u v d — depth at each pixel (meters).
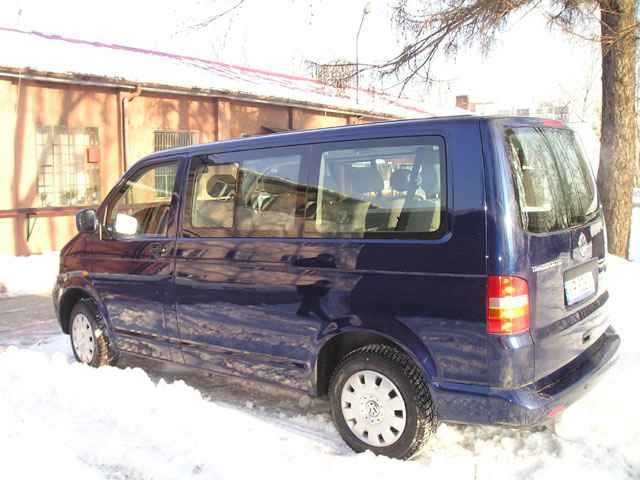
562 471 3.44
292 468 3.59
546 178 3.79
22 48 12.63
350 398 3.87
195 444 3.92
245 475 3.53
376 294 3.71
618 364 4.94
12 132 11.52
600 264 4.24
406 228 3.66
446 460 3.66
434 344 3.53
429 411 3.62
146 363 5.89
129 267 5.15
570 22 8.80
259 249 4.29
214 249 4.55
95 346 5.51
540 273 3.49
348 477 3.49
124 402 4.60
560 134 4.16
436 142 3.61
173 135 14.54
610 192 9.48
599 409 4.20
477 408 3.42
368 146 3.87
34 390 4.92
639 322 6.00
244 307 4.36
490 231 3.37
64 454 3.84
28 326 7.61
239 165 4.53
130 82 12.86
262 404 4.74
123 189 5.39
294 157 4.22
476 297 3.39
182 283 4.74
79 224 5.47
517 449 3.78
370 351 3.77
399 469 3.56
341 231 3.93
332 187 4.01
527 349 3.38
